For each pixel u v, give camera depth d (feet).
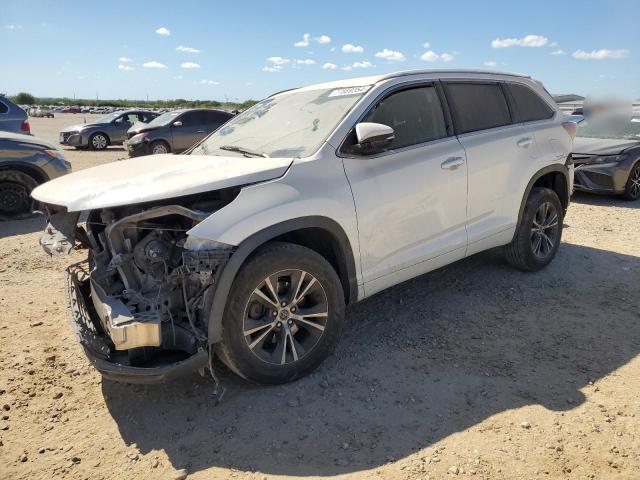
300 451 9.23
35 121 142.20
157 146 51.08
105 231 10.58
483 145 14.55
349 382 11.31
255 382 10.89
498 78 15.98
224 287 9.87
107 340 11.01
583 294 15.65
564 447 9.06
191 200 10.50
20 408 10.77
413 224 12.88
